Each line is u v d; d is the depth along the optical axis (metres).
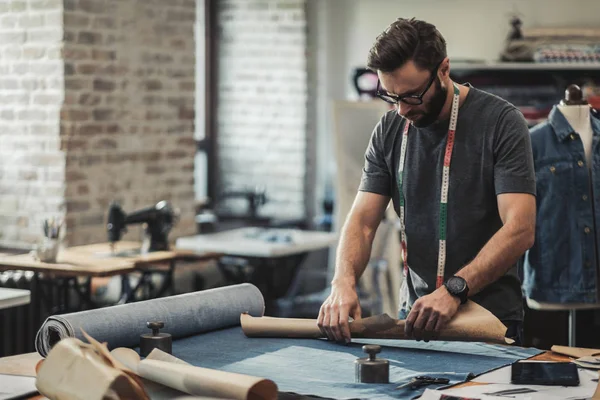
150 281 6.35
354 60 9.26
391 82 2.97
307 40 9.38
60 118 6.80
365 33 9.20
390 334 2.79
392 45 2.92
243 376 2.17
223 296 3.09
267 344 2.84
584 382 2.39
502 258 2.90
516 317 3.12
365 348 2.43
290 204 9.45
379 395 2.27
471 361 2.63
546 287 4.54
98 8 7.00
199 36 9.66
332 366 2.57
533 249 4.57
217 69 9.67
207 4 9.60
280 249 6.45
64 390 2.15
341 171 7.45
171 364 2.31
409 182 3.19
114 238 6.01
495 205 3.13
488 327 2.73
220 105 9.68
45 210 6.89
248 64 9.52
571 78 8.12
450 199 3.12
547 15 8.50
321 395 2.26
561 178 4.49
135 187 7.40
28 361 2.67
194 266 7.06
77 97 6.89
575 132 4.50
